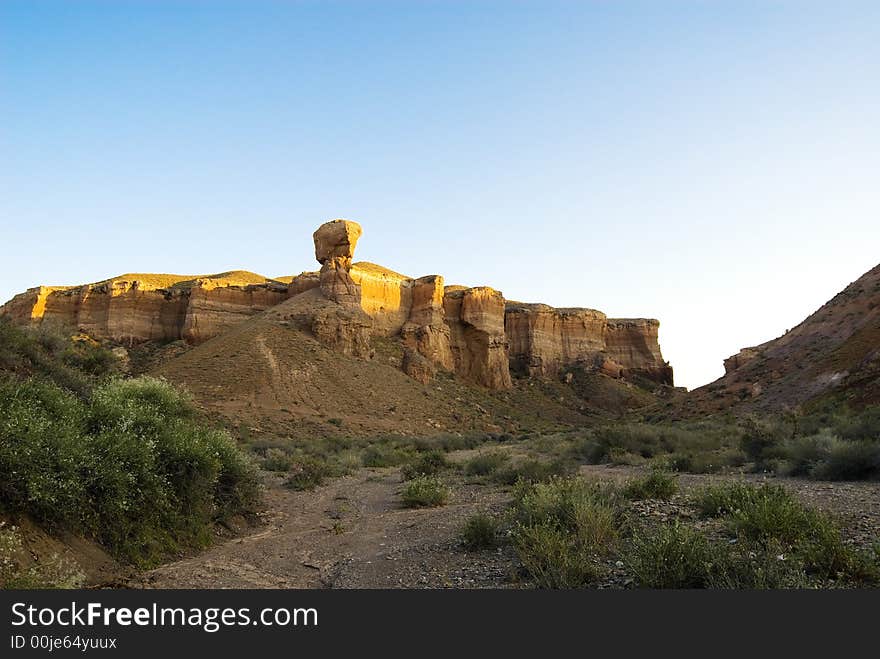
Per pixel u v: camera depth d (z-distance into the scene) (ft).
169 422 40.91
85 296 301.43
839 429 64.13
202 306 296.71
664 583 19.44
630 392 368.07
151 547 28.55
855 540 23.75
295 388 200.13
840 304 170.30
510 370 377.09
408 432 199.31
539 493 33.73
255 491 45.39
